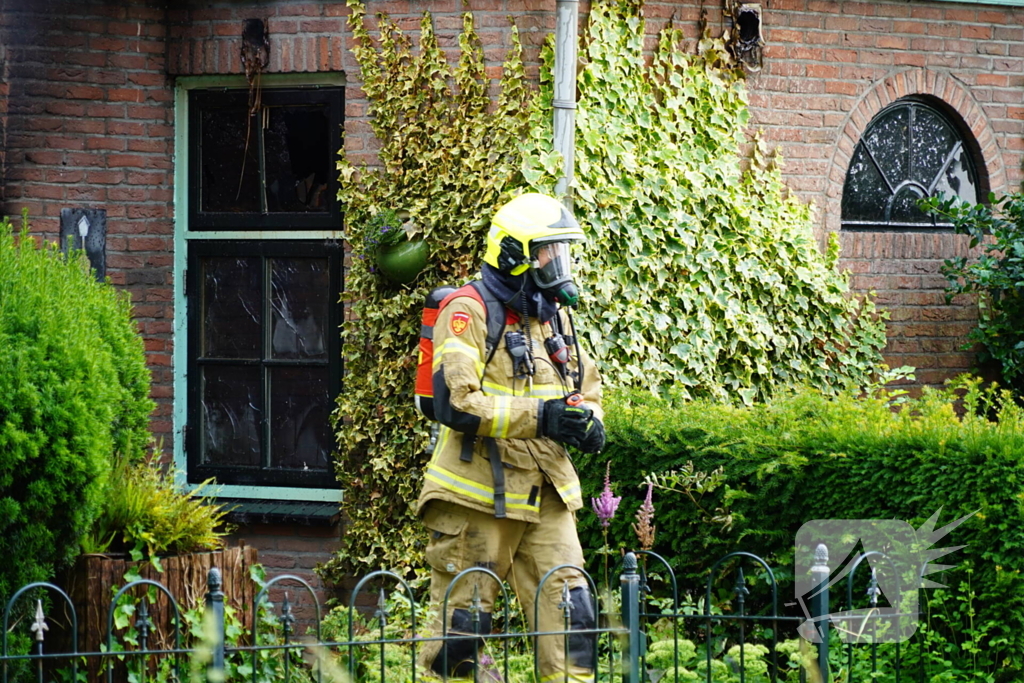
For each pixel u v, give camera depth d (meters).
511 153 12.70
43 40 13.40
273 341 13.83
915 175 15.69
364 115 13.20
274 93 13.69
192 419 13.95
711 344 13.86
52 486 8.70
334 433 13.56
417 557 12.89
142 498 10.06
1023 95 15.89
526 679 9.64
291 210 13.73
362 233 13.09
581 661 8.66
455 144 12.84
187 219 13.94
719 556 10.98
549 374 8.84
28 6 13.32
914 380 15.34
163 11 13.68
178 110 13.88
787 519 10.63
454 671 8.66
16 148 13.38
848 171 15.30
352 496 13.32
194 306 13.94
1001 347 15.49
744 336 14.03
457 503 8.62
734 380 14.15
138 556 9.76
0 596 8.77
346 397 13.25
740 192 14.13
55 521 8.95
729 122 14.14
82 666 9.54
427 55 12.90
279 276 13.80
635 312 13.38
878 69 15.08
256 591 10.50
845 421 10.54
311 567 13.55
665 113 13.71
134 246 13.76
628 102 13.41
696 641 10.88
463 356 8.49
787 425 10.77
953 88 15.50
